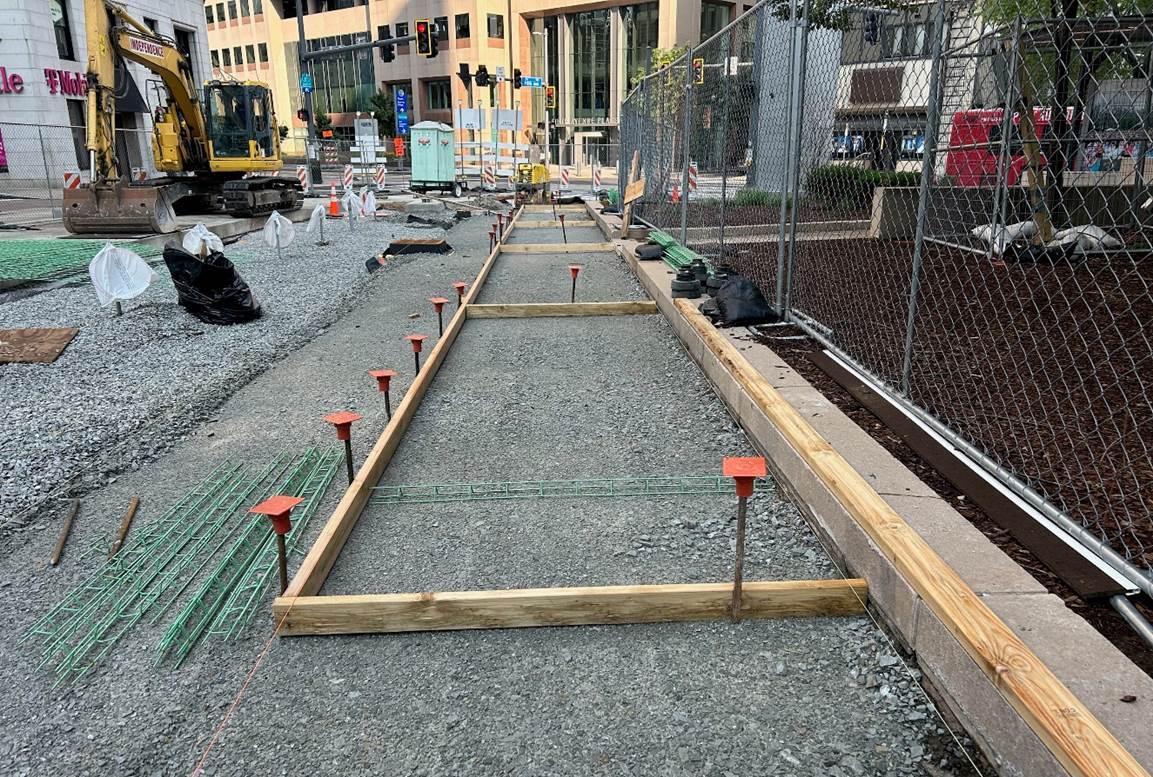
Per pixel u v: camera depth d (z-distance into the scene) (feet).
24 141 99.91
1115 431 13.21
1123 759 6.02
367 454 16.53
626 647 9.94
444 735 8.52
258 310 29.32
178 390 20.79
